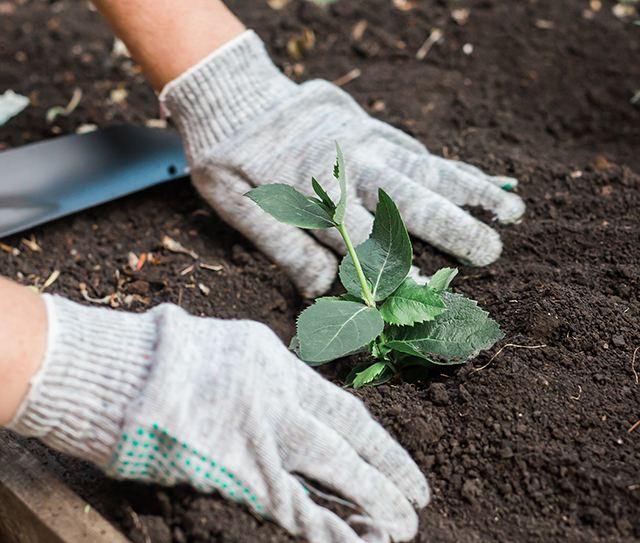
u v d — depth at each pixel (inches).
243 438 22.3
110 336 22.5
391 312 24.6
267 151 29.1
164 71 28.7
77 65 38.8
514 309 26.3
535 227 28.6
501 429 24.0
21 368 21.5
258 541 22.2
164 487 23.1
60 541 22.5
